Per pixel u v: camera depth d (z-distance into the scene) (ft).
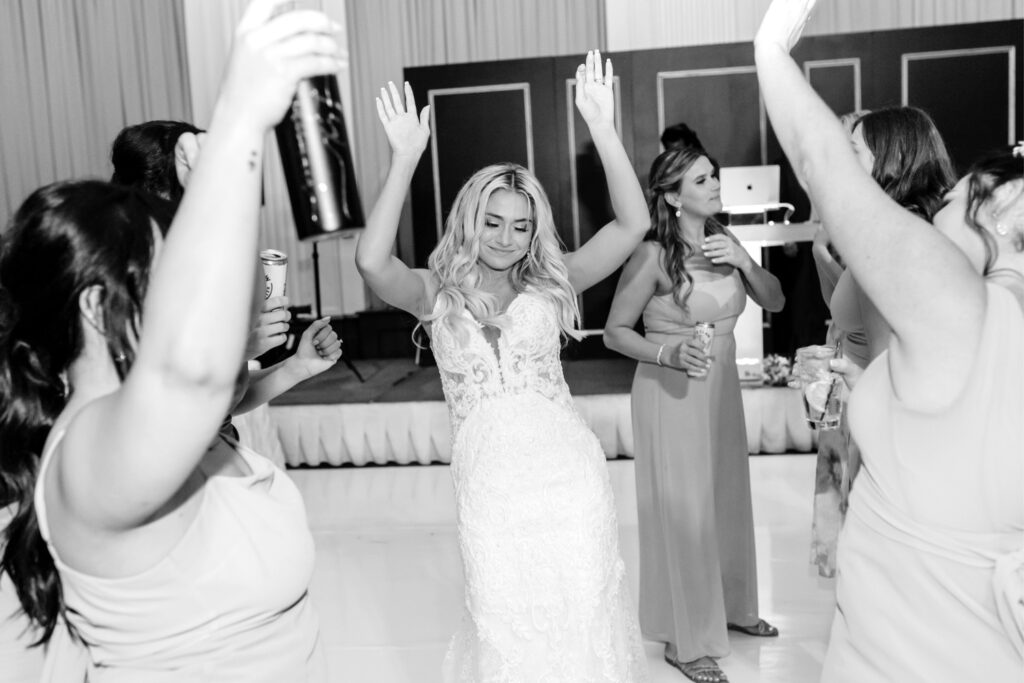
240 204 2.96
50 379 3.87
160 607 3.69
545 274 8.66
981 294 3.93
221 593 3.78
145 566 3.64
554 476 7.96
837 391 8.34
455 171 25.71
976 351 3.94
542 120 25.44
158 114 28.91
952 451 4.09
